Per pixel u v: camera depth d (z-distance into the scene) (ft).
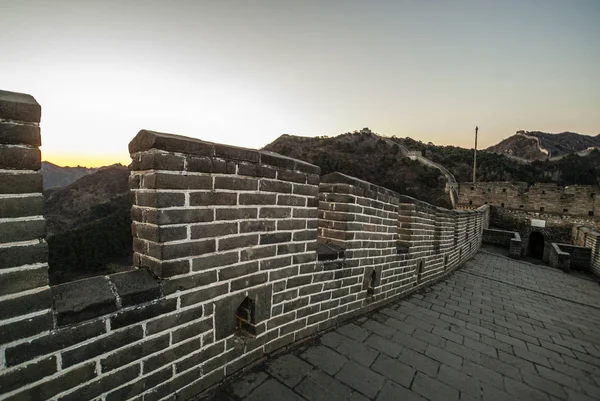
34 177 3.70
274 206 7.21
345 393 6.63
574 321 14.66
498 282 22.11
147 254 5.42
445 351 9.36
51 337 3.89
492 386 7.75
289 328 8.13
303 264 8.30
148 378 5.06
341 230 10.08
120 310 4.59
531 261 42.52
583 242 44.70
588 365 9.70
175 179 5.14
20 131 3.56
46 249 3.82
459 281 20.59
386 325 10.77
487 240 50.72
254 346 7.13
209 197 5.74
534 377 8.53
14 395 3.63
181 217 5.30
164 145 4.94
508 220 70.74
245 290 6.70
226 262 6.20
